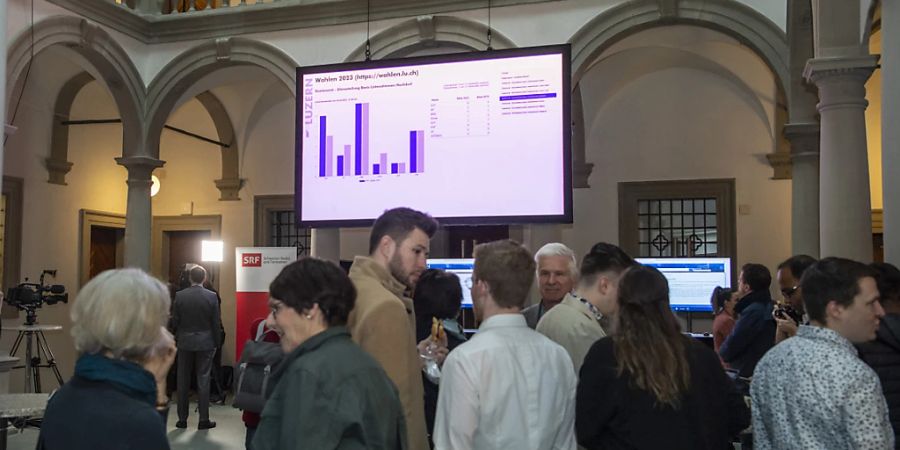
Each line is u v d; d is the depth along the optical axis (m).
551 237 7.04
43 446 1.61
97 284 1.66
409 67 6.37
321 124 6.55
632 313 2.08
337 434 1.70
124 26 7.74
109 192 9.99
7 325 8.41
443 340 2.86
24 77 8.59
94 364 1.61
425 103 6.32
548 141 6.04
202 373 6.95
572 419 2.22
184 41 7.95
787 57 6.52
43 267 8.95
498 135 6.15
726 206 9.02
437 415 2.12
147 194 8.05
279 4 7.54
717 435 2.05
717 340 5.18
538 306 3.53
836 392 1.91
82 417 1.55
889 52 3.96
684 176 9.19
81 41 7.19
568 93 6.01
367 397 1.77
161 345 1.70
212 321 6.93
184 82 7.99
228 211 10.55
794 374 2.00
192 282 7.01
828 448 1.92
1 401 3.42
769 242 8.85
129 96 7.81
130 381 1.60
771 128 8.89
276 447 1.77
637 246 9.34
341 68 6.52
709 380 2.07
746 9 6.58
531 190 6.06
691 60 8.93
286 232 10.50
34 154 8.87
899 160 3.92
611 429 2.07
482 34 7.03
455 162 6.23
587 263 2.69
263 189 10.43
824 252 5.05
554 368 2.16
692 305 7.38
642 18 6.71
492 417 2.05
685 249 9.24
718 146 9.10
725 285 7.29
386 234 2.36
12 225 8.53
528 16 6.96
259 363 2.74
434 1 7.17
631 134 9.40
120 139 10.21
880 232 8.41
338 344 1.82
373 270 2.30
